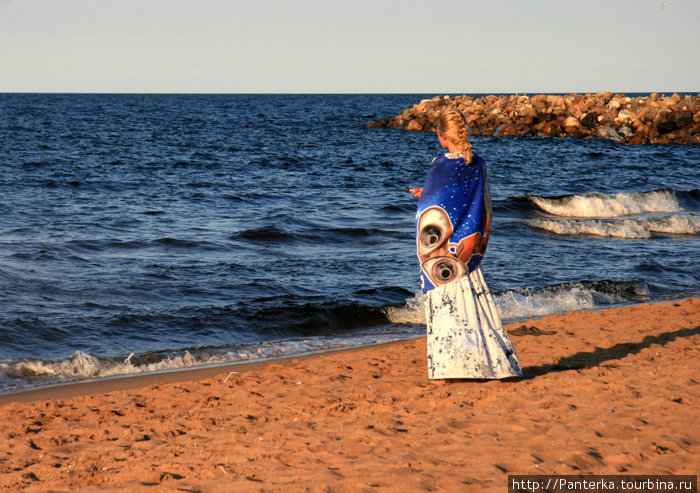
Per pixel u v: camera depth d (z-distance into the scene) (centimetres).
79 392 640
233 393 534
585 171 3719
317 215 2120
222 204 2330
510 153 4772
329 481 303
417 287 1203
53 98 19662
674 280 1294
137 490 304
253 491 295
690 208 2492
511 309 1035
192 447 380
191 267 1305
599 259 1490
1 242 1462
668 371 506
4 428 450
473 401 441
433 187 455
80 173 3141
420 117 7356
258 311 998
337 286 1198
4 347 804
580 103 6494
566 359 593
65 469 349
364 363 634
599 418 388
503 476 302
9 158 3719
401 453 343
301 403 488
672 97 5878
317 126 7919
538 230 1903
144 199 2391
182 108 12825
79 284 1132
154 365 759
